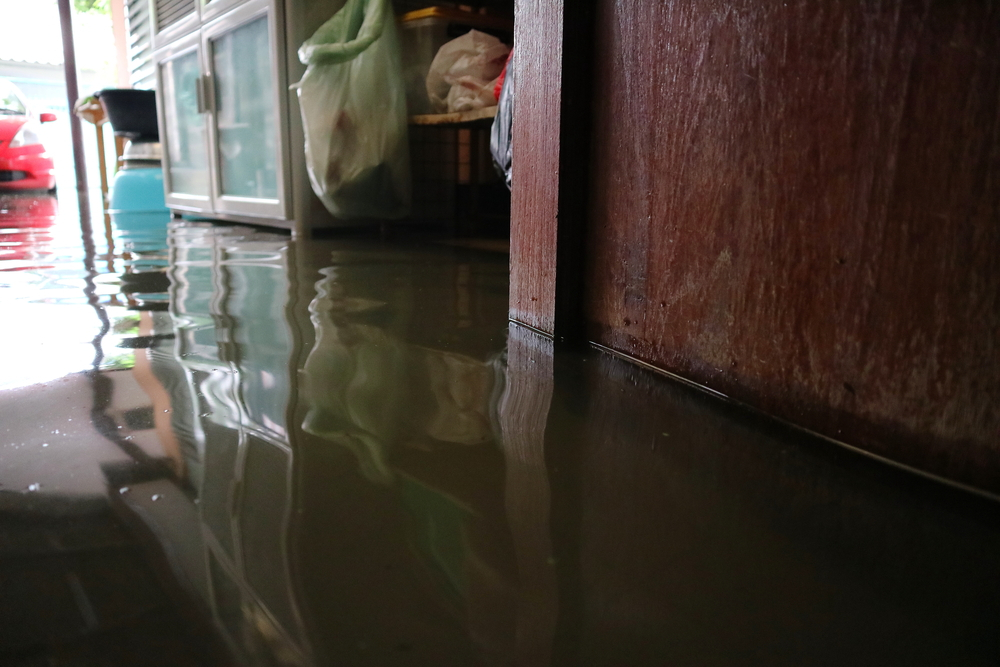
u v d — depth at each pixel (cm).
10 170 553
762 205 73
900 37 58
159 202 401
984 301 55
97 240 245
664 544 50
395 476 60
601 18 95
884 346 63
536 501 56
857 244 64
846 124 63
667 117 84
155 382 83
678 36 81
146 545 48
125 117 388
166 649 38
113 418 71
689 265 84
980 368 56
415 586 44
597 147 99
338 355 97
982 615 44
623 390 85
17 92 564
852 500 58
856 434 67
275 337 107
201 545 48
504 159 171
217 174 296
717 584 46
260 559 47
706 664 38
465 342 106
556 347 104
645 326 94
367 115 230
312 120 225
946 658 40
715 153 78
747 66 72
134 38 421
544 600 43
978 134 53
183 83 318
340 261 193
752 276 75
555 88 99
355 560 47
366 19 223
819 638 41
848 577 47
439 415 75
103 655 38
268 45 246
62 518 52
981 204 54
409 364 94
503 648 39
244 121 273
